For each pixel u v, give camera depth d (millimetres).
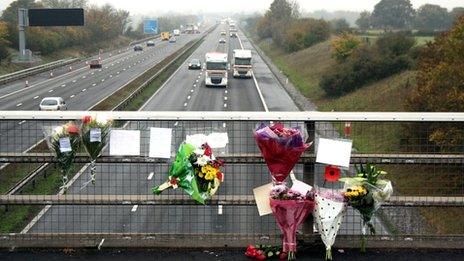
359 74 48531
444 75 25328
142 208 12852
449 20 147625
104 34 119438
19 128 7469
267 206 5477
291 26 99062
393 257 5512
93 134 5488
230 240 5750
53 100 38062
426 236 5797
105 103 39938
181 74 66250
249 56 62219
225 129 6688
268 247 5535
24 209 13289
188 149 5465
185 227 10086
